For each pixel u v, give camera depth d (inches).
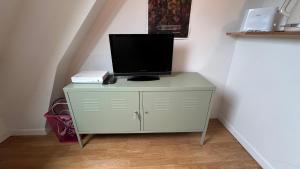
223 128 73.2
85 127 58.0
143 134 68.7
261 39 53.0
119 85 53.8
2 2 41.7
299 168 40.8
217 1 61.6
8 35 51.2
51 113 61.4
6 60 55.3
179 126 58.5
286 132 44.0
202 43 67.2
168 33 59.9
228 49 68.7
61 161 55.1
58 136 63.3
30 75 58.2
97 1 50.5
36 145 62.6
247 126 59.6
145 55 58.7
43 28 51.7
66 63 63.3
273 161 48.3
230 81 70.9
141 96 53.5
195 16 63.2
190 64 70.3
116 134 68.7
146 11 61.7
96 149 60.4
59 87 67.7
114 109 55.2
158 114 56.4
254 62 56.5
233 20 64.2
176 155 57.5
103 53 67.2
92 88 51.7
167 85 53.5
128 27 63.6
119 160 55.4
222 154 57.9
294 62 41.6
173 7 61.4
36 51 54.7
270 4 55.3
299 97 40.5
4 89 59.9
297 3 45.3
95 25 62.9
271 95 48.9
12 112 64.3
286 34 38.3
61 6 49.6
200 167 52.7
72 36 53.2
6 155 57.7
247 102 59.8
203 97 54.0
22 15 49.4
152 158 56.2
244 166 53.1
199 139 65.6
